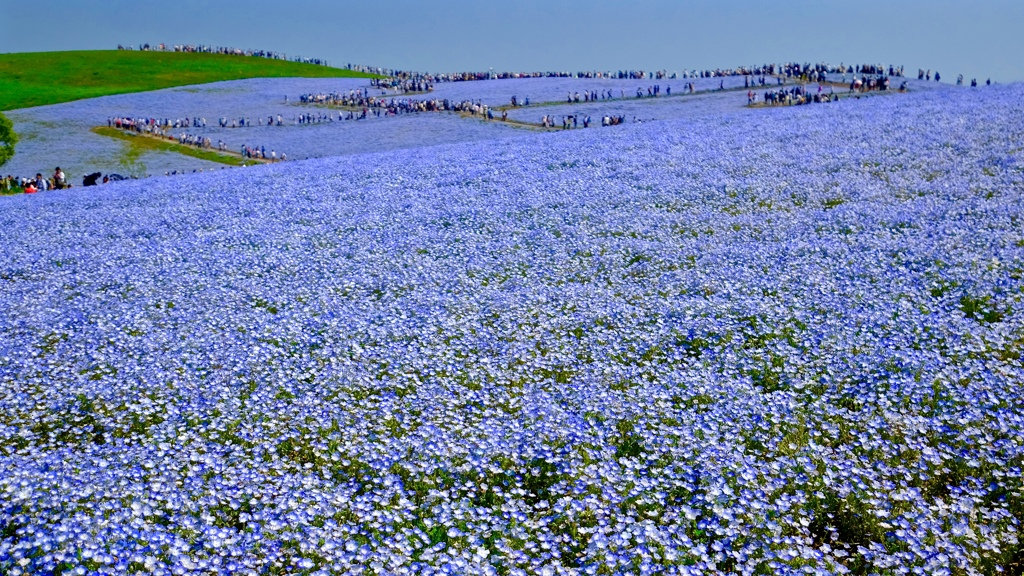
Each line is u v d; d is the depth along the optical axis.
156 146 61.03
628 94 76.69
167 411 10.20
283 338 13.04
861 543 7.17
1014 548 6.90
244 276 16.91
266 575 6.73
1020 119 30.42
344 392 10.75
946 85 70.06
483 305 14.50
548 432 9.14
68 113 76.12
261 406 10.27
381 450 8.89
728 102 65.06
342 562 6.80
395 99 83.62
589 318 13.53
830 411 9.50
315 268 17.39
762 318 12.98
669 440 8.89
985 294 12.95
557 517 7.54
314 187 28.12
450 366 11.55
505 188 25.53
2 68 102.06
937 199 19.91
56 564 6.60
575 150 32.94
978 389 9.65
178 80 104.69
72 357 12.33
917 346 11.37
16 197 32.12
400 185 27.39
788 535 7.30
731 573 6.68
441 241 19.39
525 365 11.54
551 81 95.12
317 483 8.27
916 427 8.77
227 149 59.44
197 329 13.52
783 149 28.95
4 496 7.69
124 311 14.60
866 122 34.19
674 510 7.59
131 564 6.73
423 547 7.33
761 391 10.38
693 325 12.77
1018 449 8.16
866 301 13.31
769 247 17.06
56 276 17.45
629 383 10.90
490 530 7.50
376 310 14.34
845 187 22.14
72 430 9.78
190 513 7.67
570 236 19.23
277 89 96.50
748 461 8.29
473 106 68.62
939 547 6.74
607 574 6.73
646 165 27.91
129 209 25.97
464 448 8.88
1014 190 19.94
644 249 17.67
